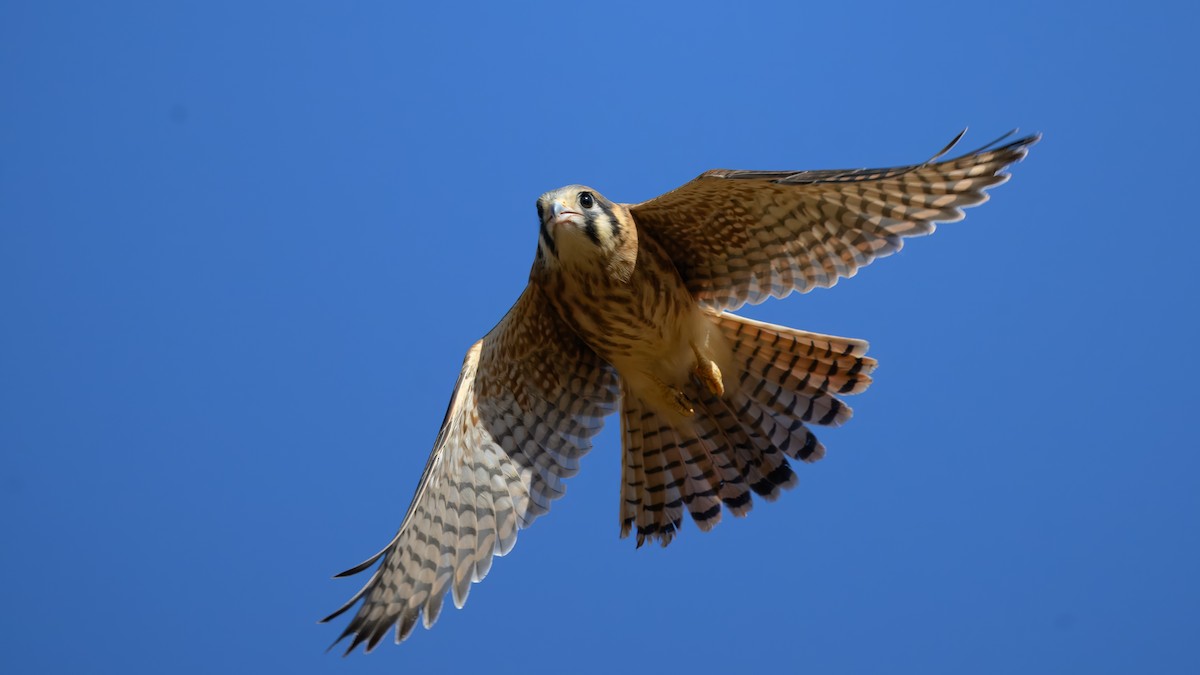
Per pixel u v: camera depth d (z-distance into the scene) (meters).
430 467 12.23
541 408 13.53
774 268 12.55
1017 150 10.80
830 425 12.95
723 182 11.89
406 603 12.15
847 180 10.95
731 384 13.12
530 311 13.30
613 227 12.45
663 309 12.74
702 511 13.35
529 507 13.14
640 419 13.41
